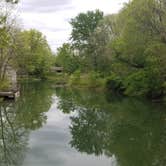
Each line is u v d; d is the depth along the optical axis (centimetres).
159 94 4103
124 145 2119
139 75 4450
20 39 5694
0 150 2094
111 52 5525
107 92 5666
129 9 3925
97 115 3341
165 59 3569
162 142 2139
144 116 3073
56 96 5325
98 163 1798
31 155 1953
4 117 3275
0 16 2803
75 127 2778
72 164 1781
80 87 7112
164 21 3591
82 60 7919
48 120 3114
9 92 4453
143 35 3784
